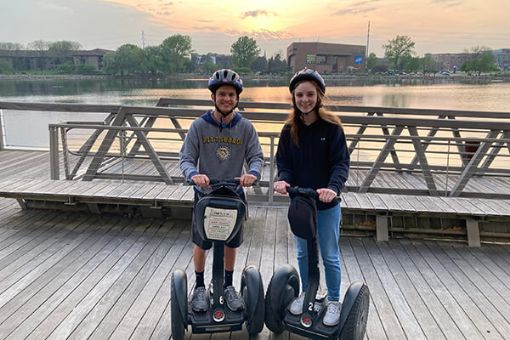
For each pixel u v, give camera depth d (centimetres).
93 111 534
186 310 192
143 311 233
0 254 304
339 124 190
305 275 210
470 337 213
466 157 511
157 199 351
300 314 187
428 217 347
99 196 356
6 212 390
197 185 182
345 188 450
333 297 205
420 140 433
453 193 429
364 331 198
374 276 282
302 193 177
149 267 288
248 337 212
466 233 341
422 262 305
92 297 247
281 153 200
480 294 259
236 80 188
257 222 376
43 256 302
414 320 229
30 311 231
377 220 343
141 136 435
